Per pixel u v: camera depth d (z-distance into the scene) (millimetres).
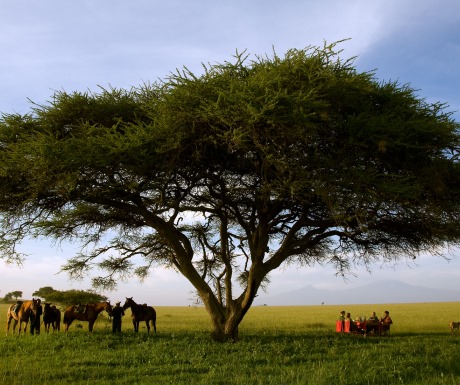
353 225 19844
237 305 19875
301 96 15438
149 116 18141
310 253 26500
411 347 16406
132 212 20672
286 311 75750
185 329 29219
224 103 16109
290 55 16891
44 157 15781
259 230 20547
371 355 14812
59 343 16812
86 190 18109
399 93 18391
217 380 10844
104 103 19219
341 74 16922
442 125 17203
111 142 16375
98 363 13422
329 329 30344
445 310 71500
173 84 16859
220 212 21000
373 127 16312
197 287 20469
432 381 10844
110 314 21656
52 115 18781
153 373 12047
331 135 17547
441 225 19297
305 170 16844
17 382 10633
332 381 10695
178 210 20000
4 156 16922
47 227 20438
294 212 21672
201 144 17516
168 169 17797
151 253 25875
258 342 17516
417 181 17438
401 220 20453
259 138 16562
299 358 14258
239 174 20109
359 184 16406
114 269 24969
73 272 24203
